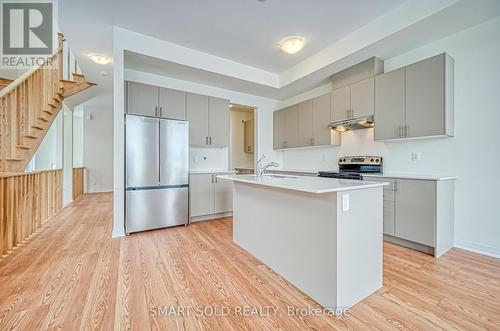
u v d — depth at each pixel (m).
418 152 3.04
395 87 2.97
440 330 1.39
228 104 4.50
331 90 4.17
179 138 3.56
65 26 2.88
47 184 3.87
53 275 2.02
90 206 5.07
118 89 3.01
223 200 4.14
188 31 3.01
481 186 2.53
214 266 2.23
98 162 7.20
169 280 1.96
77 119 8.05
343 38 3.18
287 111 4.89
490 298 1.71
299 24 2.85
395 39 2.76
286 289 1.85
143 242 2.88
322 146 4.29
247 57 3.77
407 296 1.74
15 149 3.38
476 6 2.19
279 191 2.07
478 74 2.54
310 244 1.74
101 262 2.29
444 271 2.13
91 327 1.41
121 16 2.69
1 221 2.40
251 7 2.54
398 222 2.74
